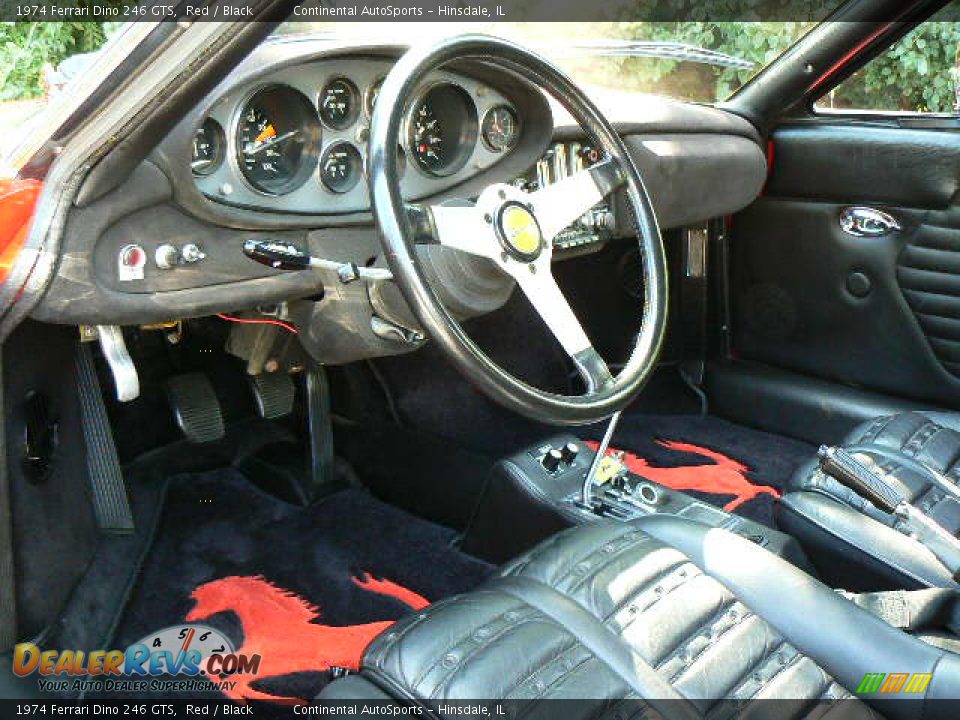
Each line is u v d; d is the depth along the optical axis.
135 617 1.95
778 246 2.64
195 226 1.58
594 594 1.25
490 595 1.25
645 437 2.71
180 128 1.48
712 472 2.53
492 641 1.13
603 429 2.74
